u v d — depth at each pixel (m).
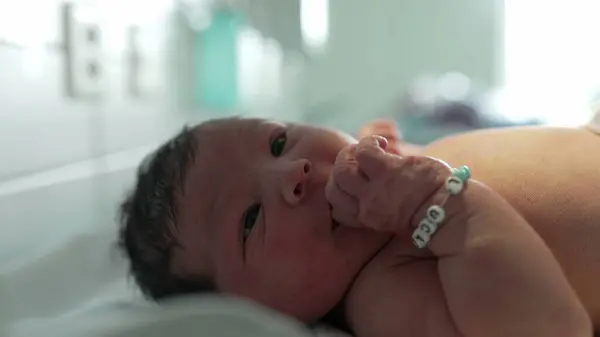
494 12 2.97
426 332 0.73
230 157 0.85
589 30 2.94
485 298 0.67
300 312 0.80
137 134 1.38
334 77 2.70
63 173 1.15
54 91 1.13
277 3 2.17
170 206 0.85
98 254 1.01
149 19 1.44
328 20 2.67
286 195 0.79
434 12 2.97
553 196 0.77
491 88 2.93
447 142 0.93
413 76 2.97
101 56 1.26
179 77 1.57
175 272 0.85
